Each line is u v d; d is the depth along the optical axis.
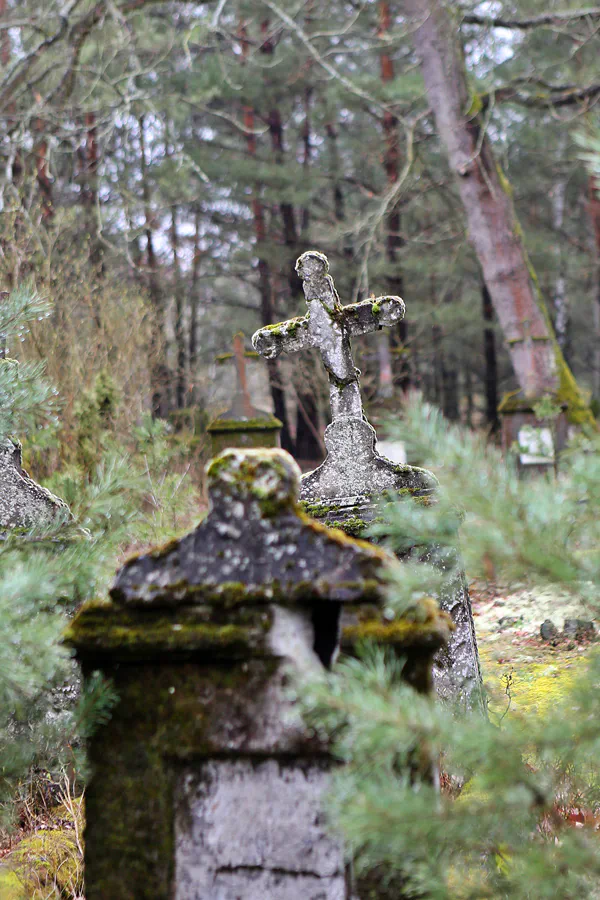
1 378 2.96
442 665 4.65
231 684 2.12
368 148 21.62
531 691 5.00
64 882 3.10
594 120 1.78
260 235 23.33
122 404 9.04
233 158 20.61
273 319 26.02
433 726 1.66
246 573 2.14
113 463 3.01
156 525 5.41
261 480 2.17
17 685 2.14
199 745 2.11
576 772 2.40
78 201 18.75
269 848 2.10
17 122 12.10
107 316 10.62
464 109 14.51
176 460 9.05
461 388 38.19
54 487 4.35
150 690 2.16
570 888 1.77
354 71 22.11
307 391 17.92
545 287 29.05
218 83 15.62
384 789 1.65
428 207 23.45
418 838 1.65
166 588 2.16
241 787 2.12
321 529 2.16
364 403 15.98
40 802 3.82
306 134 26.59
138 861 2.14
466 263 24.91
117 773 2.17
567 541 1.77
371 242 16.03
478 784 1.67
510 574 1.77
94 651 2.16
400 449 12.15
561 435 13.18
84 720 2.16
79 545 2.65
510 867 2.10
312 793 2.09
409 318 20.97
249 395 12.18
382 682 1.72
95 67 12.70
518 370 14.30
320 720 1.86
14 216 9.31
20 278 9.12
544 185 25.75
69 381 8.57
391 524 1.98
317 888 2.08
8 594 2.06
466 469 1.78
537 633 6.48
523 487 1.79
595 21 13.77
